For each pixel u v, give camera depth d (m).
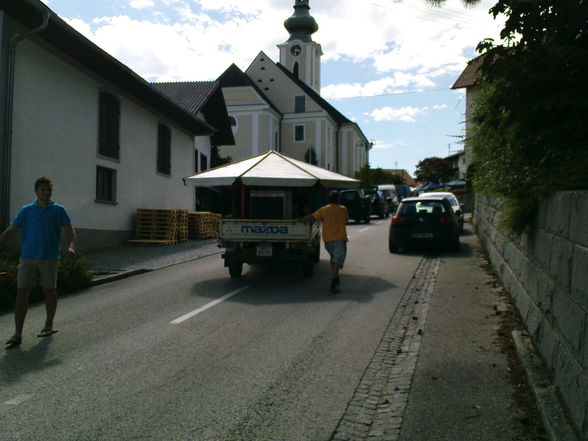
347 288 9.24
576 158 5.19
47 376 4.83
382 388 4.52
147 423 3.83
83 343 5.91
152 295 8.77
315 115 58.34
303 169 10.91
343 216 9.00
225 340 6.00
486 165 8.54
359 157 72.62
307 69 67.75
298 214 12.05
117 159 16.38
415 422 3.81
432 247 15.09
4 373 4.92
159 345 5.81
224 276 10.80
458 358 5.16
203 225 19.42
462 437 3.56
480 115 7.22
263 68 60.09
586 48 5.57
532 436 3.54
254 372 4.91
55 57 13.09
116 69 14.64
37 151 12.47
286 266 12.14
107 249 15.23
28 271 6.03
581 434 3.24
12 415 3.98
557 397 3.92
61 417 3.94
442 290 8.66
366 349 5.62
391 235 14.10
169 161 20.73
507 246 8.15
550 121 5.87
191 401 4.23
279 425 3.80
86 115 14.54
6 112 11.33
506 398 4.18
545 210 5.06
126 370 4.98
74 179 14.02
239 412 4.02
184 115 20.30
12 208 11.61
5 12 11.25
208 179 10.54
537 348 5.02
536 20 5.38
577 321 3.61
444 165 70.75
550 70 5.48
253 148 54.62
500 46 5.73
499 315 6.80
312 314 7.26
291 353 5.49
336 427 3.77
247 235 10.14
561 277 4.21
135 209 17.70
